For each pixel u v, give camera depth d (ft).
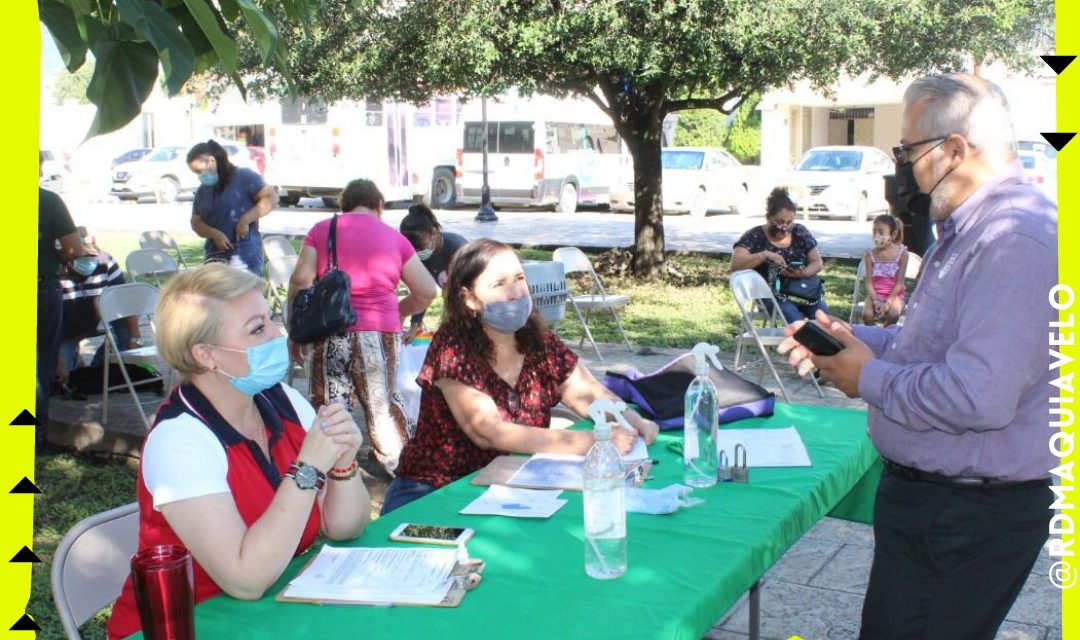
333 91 40.73
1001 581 8.44
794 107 104.01
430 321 37.19
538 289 26.14
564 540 8.71
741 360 30.19
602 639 6.87
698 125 124.26
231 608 7.52
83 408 23.65
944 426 8.00
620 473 7.96
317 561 8.26
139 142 115.65
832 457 11.13
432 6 37.11
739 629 13.51
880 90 95.50
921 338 8.57
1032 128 58.80
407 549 8.46
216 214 27.68
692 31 34.06
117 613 8.18
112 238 64.95
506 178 82.28
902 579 8.75
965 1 36.52
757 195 82.79
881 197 75.25
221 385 8.45
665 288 44.93
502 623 7.14
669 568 8.04
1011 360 7.68
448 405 11.85
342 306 17.29
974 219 8.20
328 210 88.22
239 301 8.29
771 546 8.83
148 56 8.66
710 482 10.18
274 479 8.54
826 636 13.26
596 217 81.46
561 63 38.19
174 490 7.84
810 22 34.88
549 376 12.25
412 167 87.61
